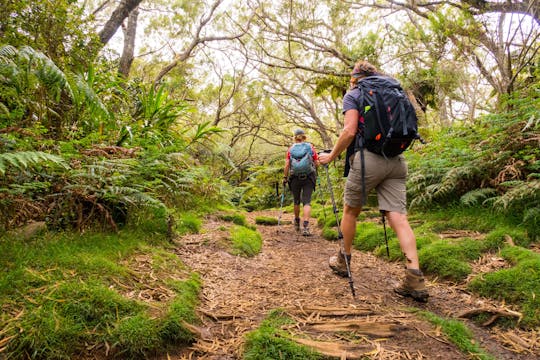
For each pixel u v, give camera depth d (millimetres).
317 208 7348
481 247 3035
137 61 14211
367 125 2314
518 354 1786
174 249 3098
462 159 4434
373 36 8781
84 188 2701
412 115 2338
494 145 4109
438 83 7430
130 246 2648
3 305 1607
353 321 1985
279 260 3463
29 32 3605
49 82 2832
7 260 1949
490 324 2080
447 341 1795
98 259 2209
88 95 3033
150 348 1642
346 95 2479
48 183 2553
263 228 5570
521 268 2447
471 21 5977
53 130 3301
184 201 4738
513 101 4055
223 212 5188
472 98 6875
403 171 2475
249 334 1796
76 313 1662
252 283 2676
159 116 4848
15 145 2482
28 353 1433
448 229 3801
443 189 4160
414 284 2350
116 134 4129
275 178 12133
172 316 1816
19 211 2389
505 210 3521
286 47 13281
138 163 3379
